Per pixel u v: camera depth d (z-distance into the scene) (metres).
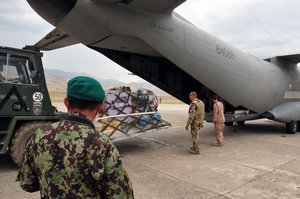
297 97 12.48
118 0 6.00
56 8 5.89
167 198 4.34
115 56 8.17
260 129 12.20
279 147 8.36
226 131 11.41
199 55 8.05
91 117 1.62
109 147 1.52
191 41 7.84
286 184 5.10
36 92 5.62
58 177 1.48
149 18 6.90
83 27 6.45
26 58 5.52
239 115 9.63
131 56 8.42
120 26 6.53
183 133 10.52
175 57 7.64
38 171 1.56
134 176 5.37
